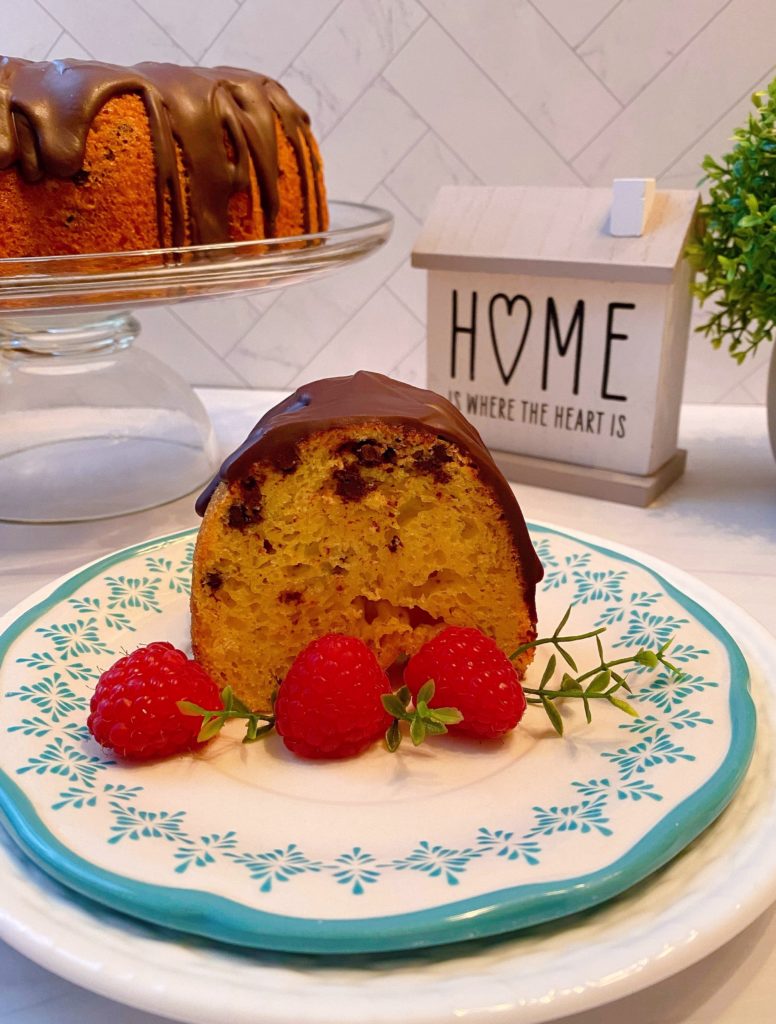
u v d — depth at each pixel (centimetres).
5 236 30
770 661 22
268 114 34
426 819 17
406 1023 13
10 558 31
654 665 20
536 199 36
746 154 32
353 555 22
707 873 16
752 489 37
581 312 35
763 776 18
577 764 19
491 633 23
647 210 33
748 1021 15
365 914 14
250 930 14
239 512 21
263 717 20
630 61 43
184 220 32
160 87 31
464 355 38
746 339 47
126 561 26
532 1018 13
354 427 21
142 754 19
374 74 46
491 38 44
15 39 48
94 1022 15
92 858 15
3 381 39
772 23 41
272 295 51
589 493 37
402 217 49
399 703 19
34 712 20
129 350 42
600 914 15
